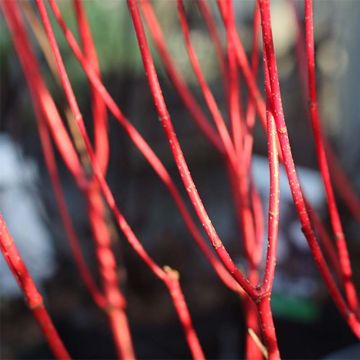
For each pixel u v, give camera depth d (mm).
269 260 1035
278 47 7668
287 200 2717
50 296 3988
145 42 1106
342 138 6473
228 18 1416
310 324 3666
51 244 3979
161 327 3986
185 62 6391
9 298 3871
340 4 6270
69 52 5301
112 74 3266
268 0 994
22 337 3803
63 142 1533
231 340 3863
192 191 1042
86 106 3912
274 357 1039
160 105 1092
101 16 5938
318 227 1439
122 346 1545
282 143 1024
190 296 4129
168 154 6660
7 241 1096
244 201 1420
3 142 3650
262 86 3594
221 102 6180
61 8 5148
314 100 1195
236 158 1426
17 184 3695
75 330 3912
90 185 1542
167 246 4371
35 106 1636
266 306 1036
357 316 1277
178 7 1432
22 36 1562
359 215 1644
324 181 1240
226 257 1028
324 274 1147
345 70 6641
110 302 1550
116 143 3609
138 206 4539
